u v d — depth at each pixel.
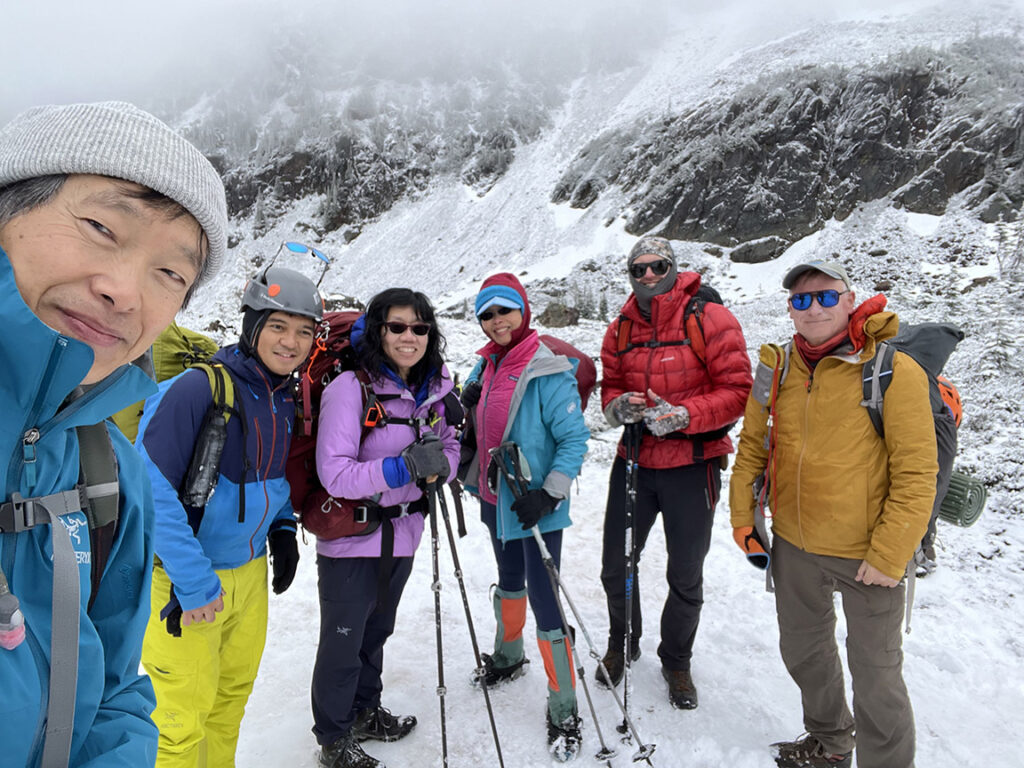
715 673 3.47
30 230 0.77
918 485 2.27
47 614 0.82
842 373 2.49
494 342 3.20
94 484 0.93
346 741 2.67
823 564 2.55
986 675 3.38
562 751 2.79
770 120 48.66
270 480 2.29
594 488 6.64
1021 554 4.72
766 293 34.84
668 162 53.25
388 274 61.19
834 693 2.67
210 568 2.02
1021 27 58.31
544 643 2.89
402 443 2.59
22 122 0.80
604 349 3.67
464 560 4.99
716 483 3.24
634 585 3.41
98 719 0.98
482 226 65.62
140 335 0.87
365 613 2.63
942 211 39.44
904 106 45.38
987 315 12.20
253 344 2.21
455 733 2.99
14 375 0.76
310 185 83.31
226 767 2.37
